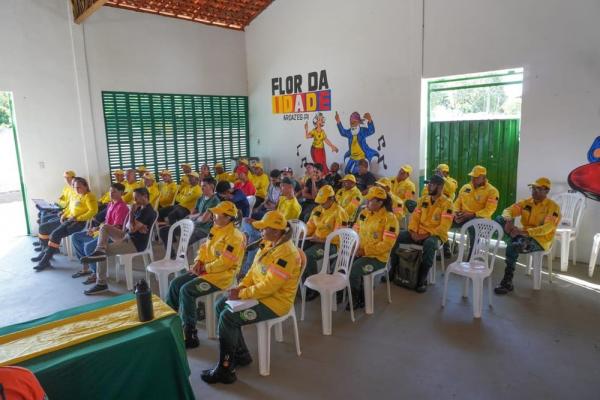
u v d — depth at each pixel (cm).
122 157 753
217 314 309
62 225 538
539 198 422
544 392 263
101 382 195
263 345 284
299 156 814
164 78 782
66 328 215
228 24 852
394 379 281
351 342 331
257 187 730
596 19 458
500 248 555
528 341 325
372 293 380
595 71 464
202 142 851
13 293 449
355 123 704
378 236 386
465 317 369
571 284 434
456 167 612
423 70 608
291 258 275
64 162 690
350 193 533
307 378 284
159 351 209
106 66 715
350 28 689
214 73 846
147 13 751
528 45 507
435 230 433
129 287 453
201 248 343
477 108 580
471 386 271
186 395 217
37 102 656
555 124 497
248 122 909
